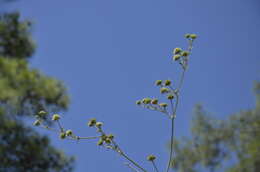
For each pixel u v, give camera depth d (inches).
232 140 390.3
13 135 222.1
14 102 224.7
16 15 274.8
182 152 391.9
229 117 402.3
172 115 164.6
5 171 215.8
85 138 161.5
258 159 358.9
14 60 237.0
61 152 233.5
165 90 164.9
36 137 228.2
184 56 168.7
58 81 246.1
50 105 235.6
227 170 370.0
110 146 160.2
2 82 221.0
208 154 389.1
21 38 273.6
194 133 401.7
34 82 229.1
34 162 221.9
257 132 388.2
